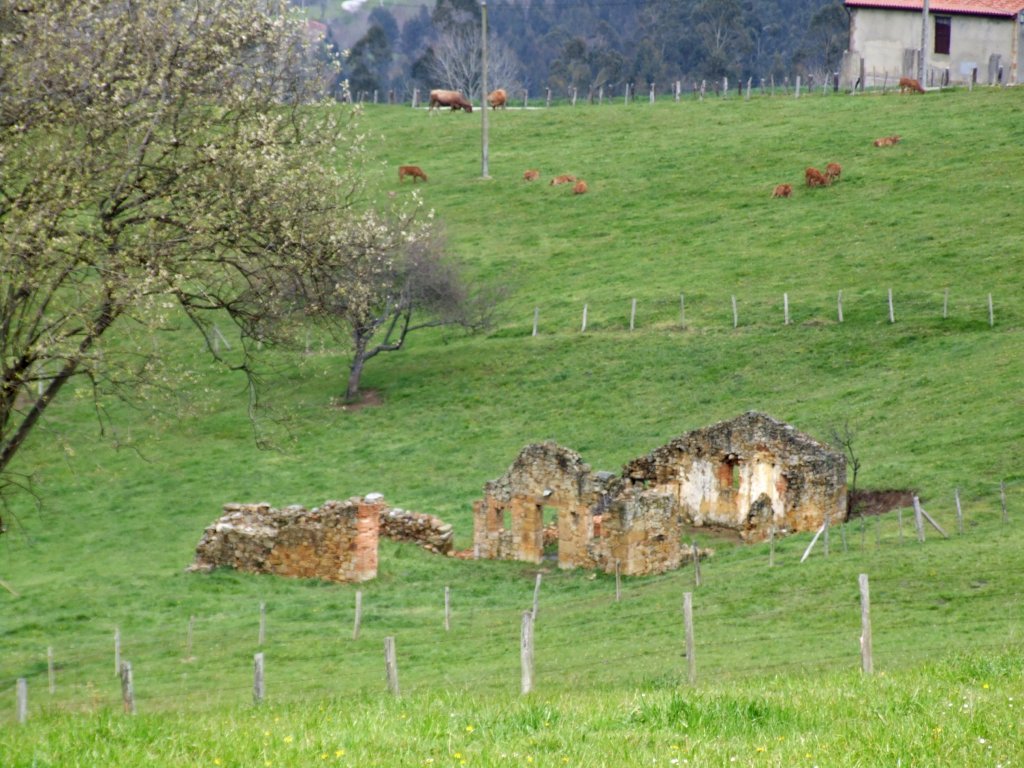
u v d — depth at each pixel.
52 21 104.44
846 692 66.50
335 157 128.75
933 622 113.62
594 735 58.34
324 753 55.34
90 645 139.00
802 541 157.50
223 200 107.00
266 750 56.66
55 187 100.12
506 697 73.81
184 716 72.75
